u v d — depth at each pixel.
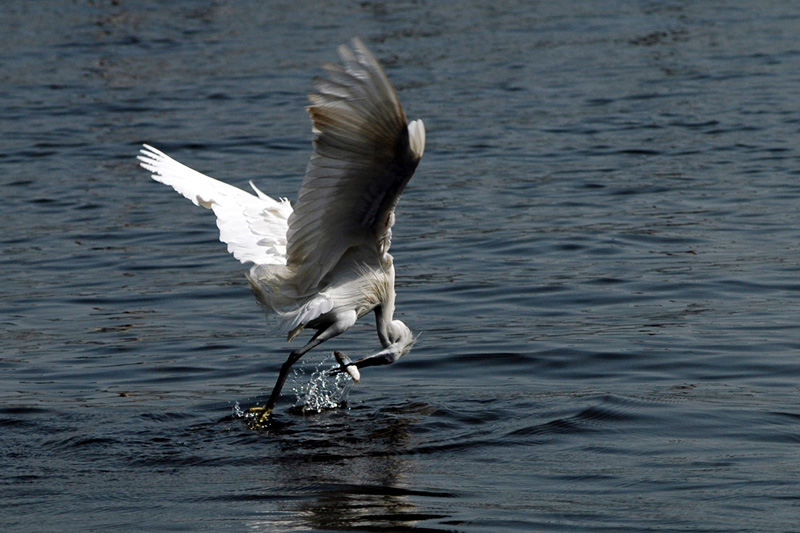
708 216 17.66
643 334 12.47
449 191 19.89
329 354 12.48
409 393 11.04
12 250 16.97
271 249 10.45
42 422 10.32
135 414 10.55
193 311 14.05
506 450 9.34
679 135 23.72
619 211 18.17
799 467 8.63
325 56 34.56
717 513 7.76
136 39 39.03
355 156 8.72
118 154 23.53
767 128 23.97
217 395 11.13
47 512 8.19
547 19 41.50
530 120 25.69
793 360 11.43
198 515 8.02
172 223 18.55
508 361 11.84
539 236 16.86
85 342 12.84
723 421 9.79
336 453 9.42
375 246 10.01
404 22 41.44
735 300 13.64
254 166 22.02
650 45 35.47
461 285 14.69
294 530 7.62
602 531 7.47
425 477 8.74
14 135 25.28
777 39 35.44
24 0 48.28
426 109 27.12
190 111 27.70
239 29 40.88
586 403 10.35
